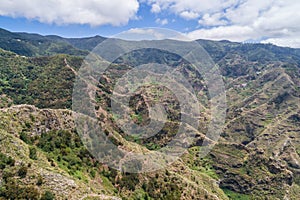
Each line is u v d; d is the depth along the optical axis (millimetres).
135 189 60344
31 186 41625
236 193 128875
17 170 43281
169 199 63625
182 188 70438
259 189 131250
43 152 54188
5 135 49031
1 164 42938
